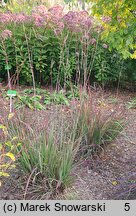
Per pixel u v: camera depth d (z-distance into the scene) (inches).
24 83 241.0
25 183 117.3
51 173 114.7
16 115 133.0
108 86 254.8
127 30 177.3
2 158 115.1
